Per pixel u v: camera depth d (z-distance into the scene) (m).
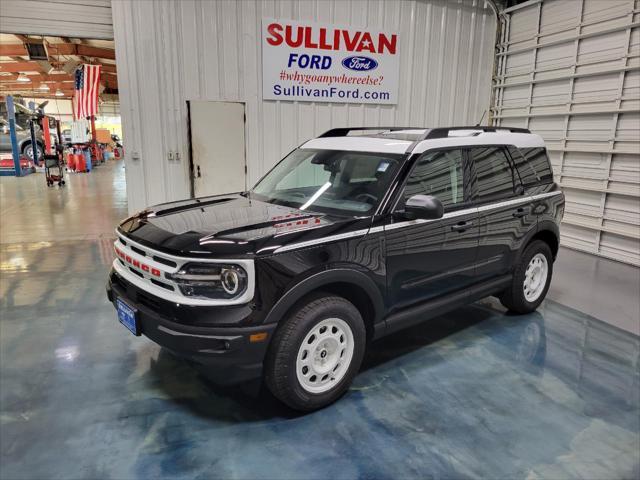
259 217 2.98
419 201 2.89
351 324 2.84
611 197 6.75
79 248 6.65
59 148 15.09
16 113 19.95
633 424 2.74
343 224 2.80
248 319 2.43
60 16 6.62
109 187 14.34
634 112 6.32
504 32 8.38
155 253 2.61
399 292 3.11
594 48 6.80
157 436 2.55
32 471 2.27
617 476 2.32
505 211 3.79
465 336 3.91
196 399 2.91
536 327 4.12
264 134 7.28
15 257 6.14
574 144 7.24
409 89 8.10
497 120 8.77
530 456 2.45
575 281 5.56
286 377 2.58
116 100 37.56
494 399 2.97
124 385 3.04
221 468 2.32
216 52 6.77
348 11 7.35
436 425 2.69
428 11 7.93
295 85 7.27
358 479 2.26
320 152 3.73
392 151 3.31
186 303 2.44
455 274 3.49
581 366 3.42
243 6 6.76
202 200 3.61
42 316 4.16
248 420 2.71
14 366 3.27
